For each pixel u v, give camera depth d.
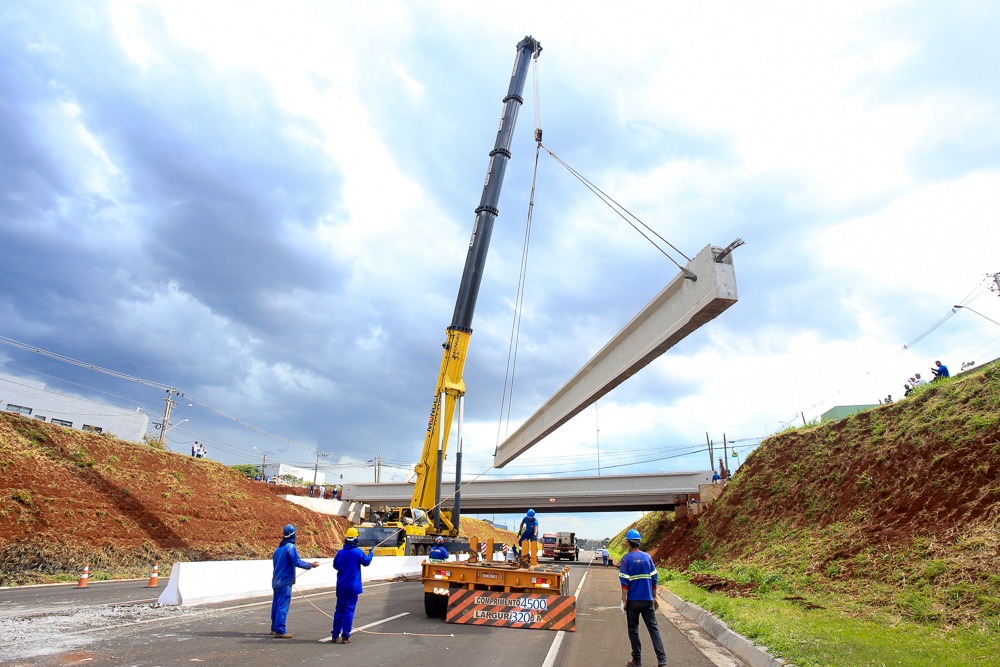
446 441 25.45
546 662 8.20
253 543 35.56
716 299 11.78
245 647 8.39
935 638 8.45
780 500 21.89
